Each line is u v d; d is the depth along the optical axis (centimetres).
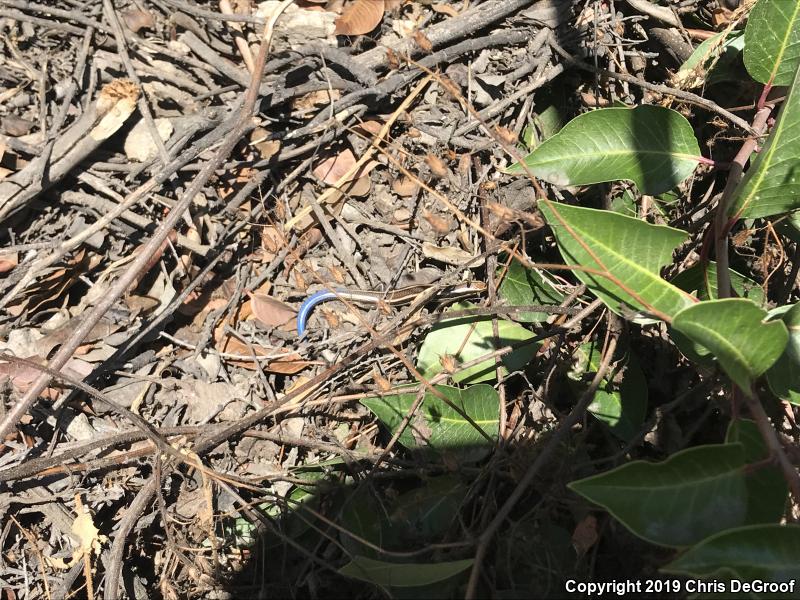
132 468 37
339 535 37
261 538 37
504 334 39
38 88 39
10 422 34
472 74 42
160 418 39
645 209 41
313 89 40
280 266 42
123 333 39
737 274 38
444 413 38
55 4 41
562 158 37
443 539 34
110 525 37
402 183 42
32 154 38
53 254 36
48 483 36
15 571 35
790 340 33
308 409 39
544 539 35
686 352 36
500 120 42
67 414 37
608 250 33
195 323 41
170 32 41
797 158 31
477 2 43
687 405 38
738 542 25
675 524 27
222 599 37
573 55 43
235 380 40
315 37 42
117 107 38
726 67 41
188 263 40
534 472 33
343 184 42
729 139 40
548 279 41
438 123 42
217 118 40
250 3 43
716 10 43
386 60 41
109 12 40
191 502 38
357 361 40
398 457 39
